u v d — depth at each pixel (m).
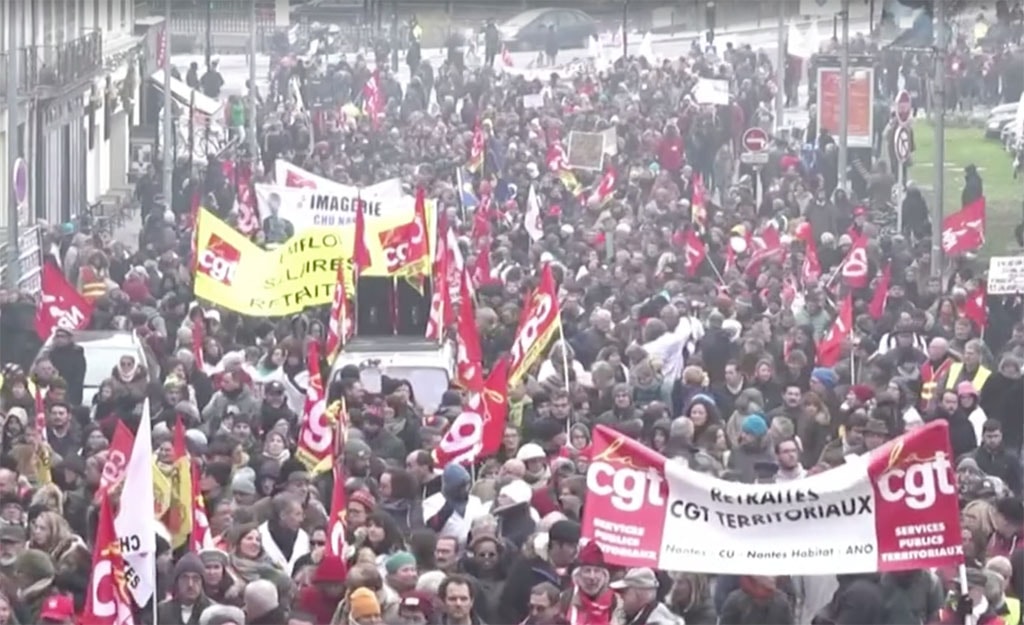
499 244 46.66
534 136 75.62
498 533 22.61
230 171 67.06
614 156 66.88
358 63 93.19
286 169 46.00
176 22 109.88
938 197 51.25
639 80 90.62
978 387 32.62
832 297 42.66
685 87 88.69
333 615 20.48
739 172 74.12
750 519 19.22
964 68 85.62
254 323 39.25
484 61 106.25
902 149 57.25
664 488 19.25
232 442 25.80
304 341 35.44
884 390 30.53
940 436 19.05
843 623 20.39
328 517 23.62
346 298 35.53
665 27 113.31
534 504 24.09
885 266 43.03
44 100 68.38
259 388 33.84
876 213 61.34
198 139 82.44
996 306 41.03
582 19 112.19
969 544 22.78
